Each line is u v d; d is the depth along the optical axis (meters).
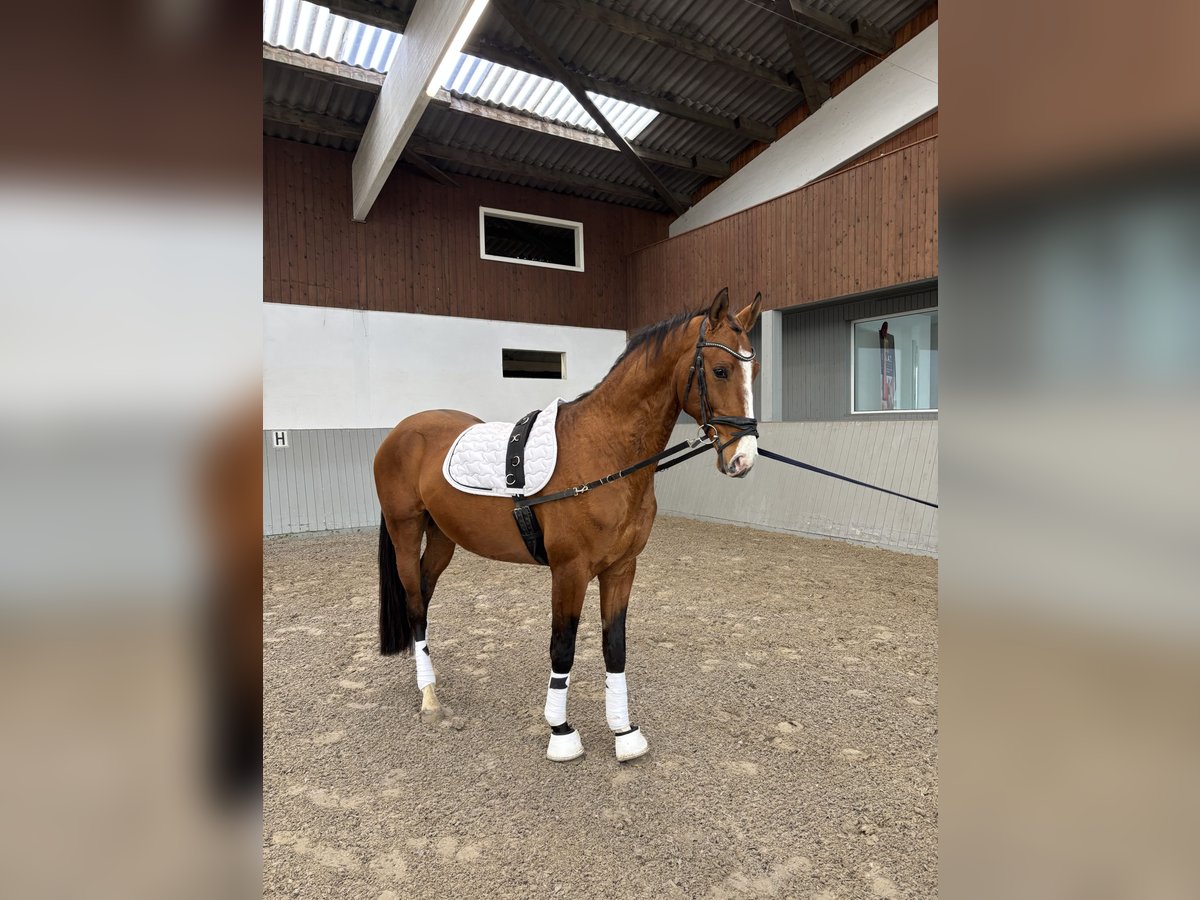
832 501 5.91
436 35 4.64
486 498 2.09
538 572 4.72
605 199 8.92
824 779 1.91
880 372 6.51
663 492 7.84
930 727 2.24
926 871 1.52
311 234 6.93
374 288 7.30
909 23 6.37
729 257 7.42
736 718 2.31
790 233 6.65
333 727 2.25
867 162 5.86
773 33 6.46
